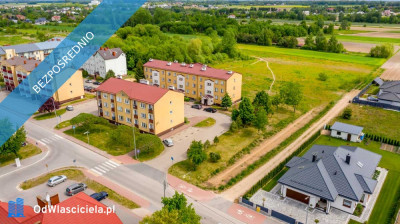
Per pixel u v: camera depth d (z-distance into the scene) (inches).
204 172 2423.7
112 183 2255.2
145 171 2418.8
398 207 1998.0
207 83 3986.2
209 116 3580.2
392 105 3860.7
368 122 3484.3
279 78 5310.0
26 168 2442.2
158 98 2928.2
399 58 7190.0
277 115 3629.4
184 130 3181.6
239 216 1936.5
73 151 2719.0
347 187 1993.1
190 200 2075.5
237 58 6988.2
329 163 2161.7
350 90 4672.7
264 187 2269.9
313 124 3425.2
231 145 2869.1
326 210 1985.7
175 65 4419.3
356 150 2372.0
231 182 2281.0
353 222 1909.4
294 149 2842.0
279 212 1988.2
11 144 2431.1
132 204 2022.6
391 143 2960.1
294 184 2074.3
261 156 2694.4
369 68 6146.7
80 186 2140.7
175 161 2573.8
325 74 5216.5
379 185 2289.6
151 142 2576.3
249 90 4591.5
